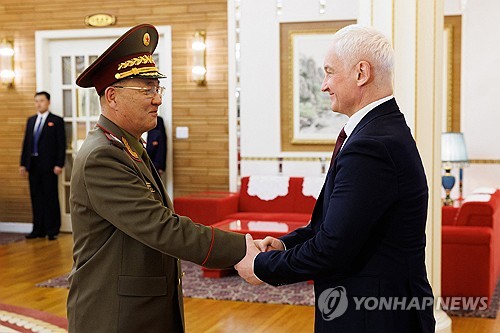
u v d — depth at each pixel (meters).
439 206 4.07
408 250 2.07
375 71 2.10
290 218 7.05
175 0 7.91
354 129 2.11
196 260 2.17
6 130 8.56
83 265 2.23
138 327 2.20
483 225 5.08
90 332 2.21
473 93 7.28
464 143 6.64
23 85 8.45
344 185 2.00
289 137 7.67
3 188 8.63
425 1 3.86
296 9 7.55
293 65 7.60
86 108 8.38
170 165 8.02
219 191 7.81
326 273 2.04
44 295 5.48
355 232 1.97
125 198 2.13
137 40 2.26
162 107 8.02
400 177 2.02
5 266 6.57
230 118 7.81
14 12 8.41
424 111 3.90
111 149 2.18
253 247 2.25
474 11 7.23
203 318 4.79
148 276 2.22
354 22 7.41
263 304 5.15
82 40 8.31
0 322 4.75
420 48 3.87
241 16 7.71
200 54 7.82
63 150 8.10
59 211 8.16
